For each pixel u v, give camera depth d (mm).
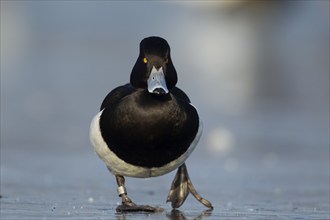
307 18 32312
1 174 10773
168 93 7277
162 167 7445
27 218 6793
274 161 13039
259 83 24938
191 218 6984
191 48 29250
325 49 29609
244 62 27719
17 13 31938
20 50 26688
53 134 15391
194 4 33750
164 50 7438
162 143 7211
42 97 19594
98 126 7438
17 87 20797
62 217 6891
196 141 7539
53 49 27125
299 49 29781
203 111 19250
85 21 31406
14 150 13562
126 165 7426
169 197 7957
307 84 25406
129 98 7254
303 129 17109
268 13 32312
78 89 21047
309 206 8258
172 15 33125
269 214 7453
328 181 10805
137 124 7129
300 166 12430
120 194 7691
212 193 9375
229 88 23828
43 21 31141
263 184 10391
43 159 12594
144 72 7355
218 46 29781
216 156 13445
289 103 22031
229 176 11141
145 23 31734
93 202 8219
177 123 7191
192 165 12305
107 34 29703
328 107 21484
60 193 9000
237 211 7676
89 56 26203
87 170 11461
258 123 17734
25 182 10000
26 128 15781
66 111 18000
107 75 23500
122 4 33656
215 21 32812
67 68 24031
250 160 13094
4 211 7281
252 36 31031
